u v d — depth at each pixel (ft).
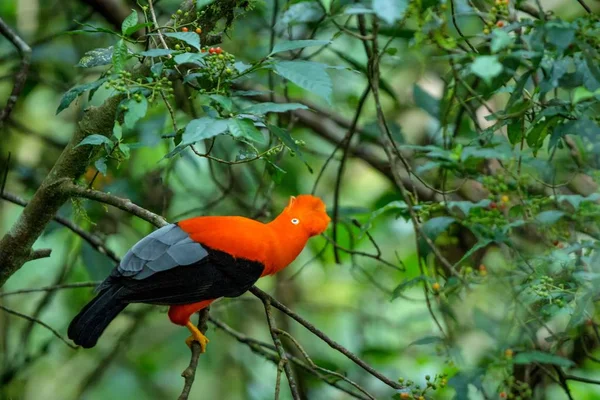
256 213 40.93
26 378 47.57
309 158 52.85
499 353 27.12
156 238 26.11
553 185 27.99
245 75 24.89
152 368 52.49
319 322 53.52
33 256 30.22
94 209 42.32
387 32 34.19
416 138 47.29
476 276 28.12
